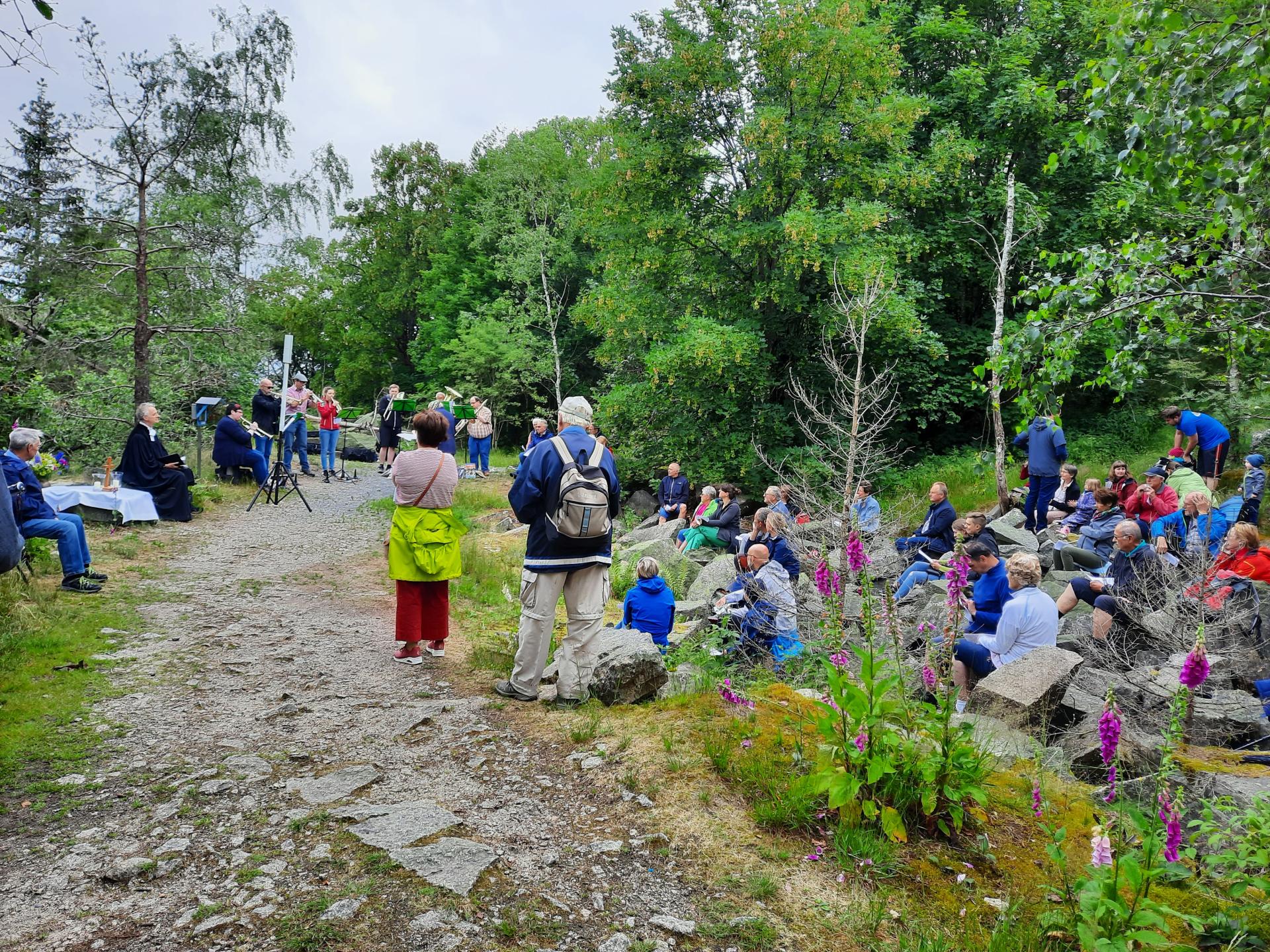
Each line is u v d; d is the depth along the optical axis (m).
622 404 18.33
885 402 17.28
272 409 14.87
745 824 3.22
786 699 4.37
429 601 5.55
